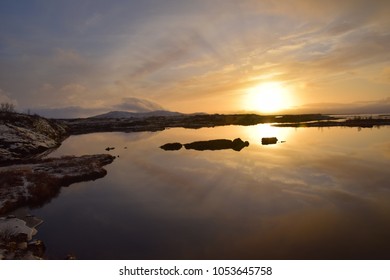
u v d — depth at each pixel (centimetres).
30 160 4422
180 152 5144
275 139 5847
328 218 1991
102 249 1642
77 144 7144
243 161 4044
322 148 4916
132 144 6800
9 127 6059
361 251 1546
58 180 3088
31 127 6988
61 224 2030
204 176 3266
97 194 2733
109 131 11681
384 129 8231
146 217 2117
